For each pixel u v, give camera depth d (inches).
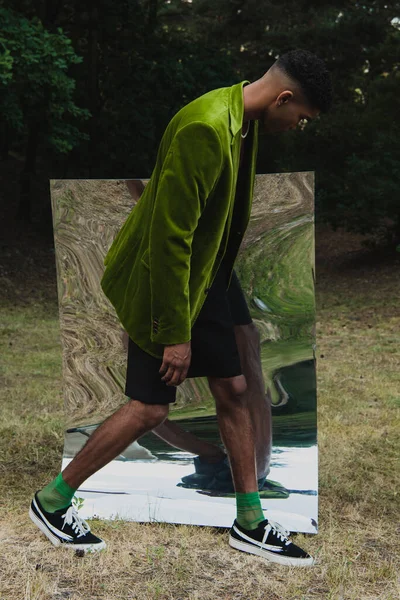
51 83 484.7
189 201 82.6
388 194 572.4
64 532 98.0
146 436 119.3
